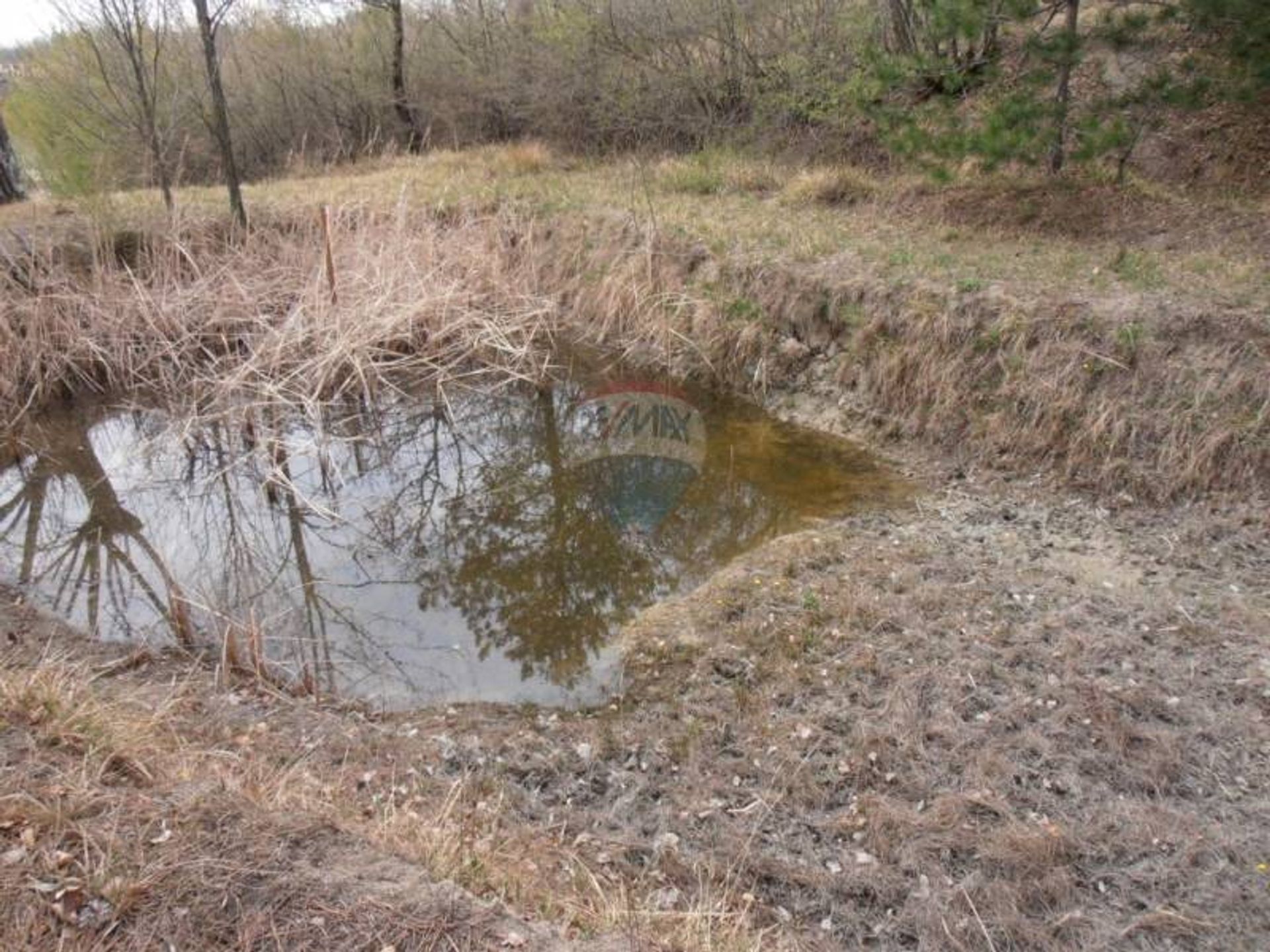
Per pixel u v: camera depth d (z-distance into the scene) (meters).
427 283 9.88
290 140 16.88
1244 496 6.11
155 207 11.35
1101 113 9.23
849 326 8.33
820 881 3.80
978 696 4.70
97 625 5.97
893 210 10.34
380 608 6.21
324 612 6.17
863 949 3.55
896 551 6.10
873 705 4.73
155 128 12.76
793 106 12.55
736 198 11.49
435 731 4.79
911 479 7.14
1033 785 4.19
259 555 6.99
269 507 7.75
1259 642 4.99
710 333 9.13
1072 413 6.84
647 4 14.38
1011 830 3.92
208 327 9.59
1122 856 3.83
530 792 4.36
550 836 4.06
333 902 3.12
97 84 14.70
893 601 5.50
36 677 4.22
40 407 9.19
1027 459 6.93
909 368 7.74
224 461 8.46
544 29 14.85
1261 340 6.56
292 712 4.97
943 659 4.98
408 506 7.78
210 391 8.77
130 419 9.23
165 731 4.55
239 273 10.11
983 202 9.80
